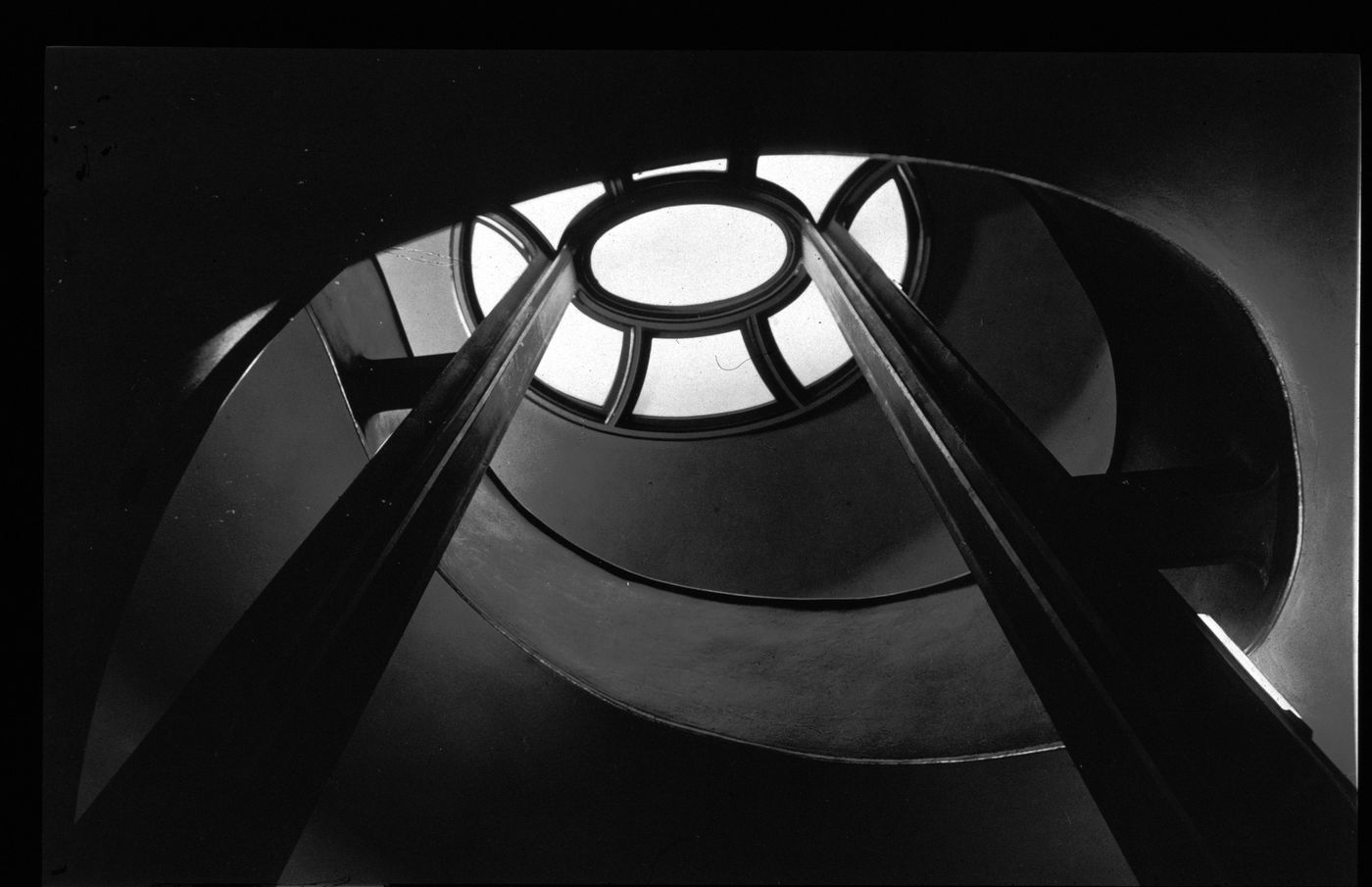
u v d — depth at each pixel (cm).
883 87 588
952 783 922
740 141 637
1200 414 801
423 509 502
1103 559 429
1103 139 579
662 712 964
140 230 454
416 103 522
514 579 1036
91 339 446
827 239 1008
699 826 969
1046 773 895
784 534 1272
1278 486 671
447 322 1090
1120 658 393
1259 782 331
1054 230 956
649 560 1238
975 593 1070
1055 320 1096
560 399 1316
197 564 753
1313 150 510
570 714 965
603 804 970
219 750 323
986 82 567
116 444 483
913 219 1200
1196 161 561
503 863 948
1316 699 610
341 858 909
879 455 1292
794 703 1002
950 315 1212
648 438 1337
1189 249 634
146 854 286
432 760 946
